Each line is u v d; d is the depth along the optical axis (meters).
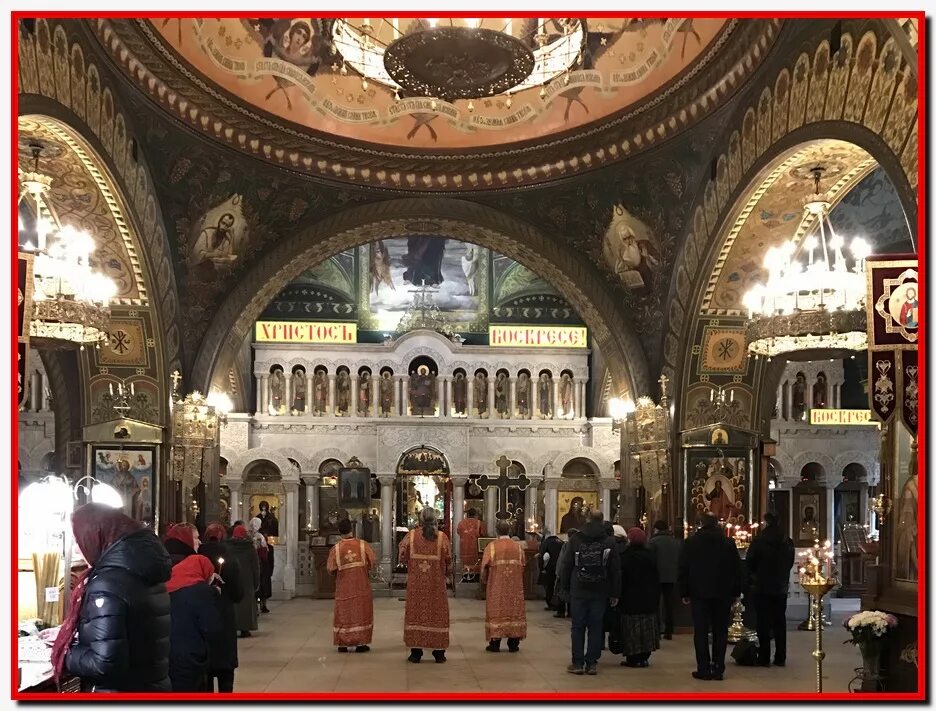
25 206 14.33
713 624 10.71
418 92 14.75
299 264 18.91
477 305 28.09
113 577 5.15
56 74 11.23
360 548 13.11
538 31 17.42
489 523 26.97
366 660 12.16
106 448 16.69
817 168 13.08
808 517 25.23
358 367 27.27
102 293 12.55
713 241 15.47
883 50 9.55
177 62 14.78
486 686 10.25
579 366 27.78
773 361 17.14
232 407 26.88
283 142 17.20
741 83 13.79
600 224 18.11
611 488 27.03
